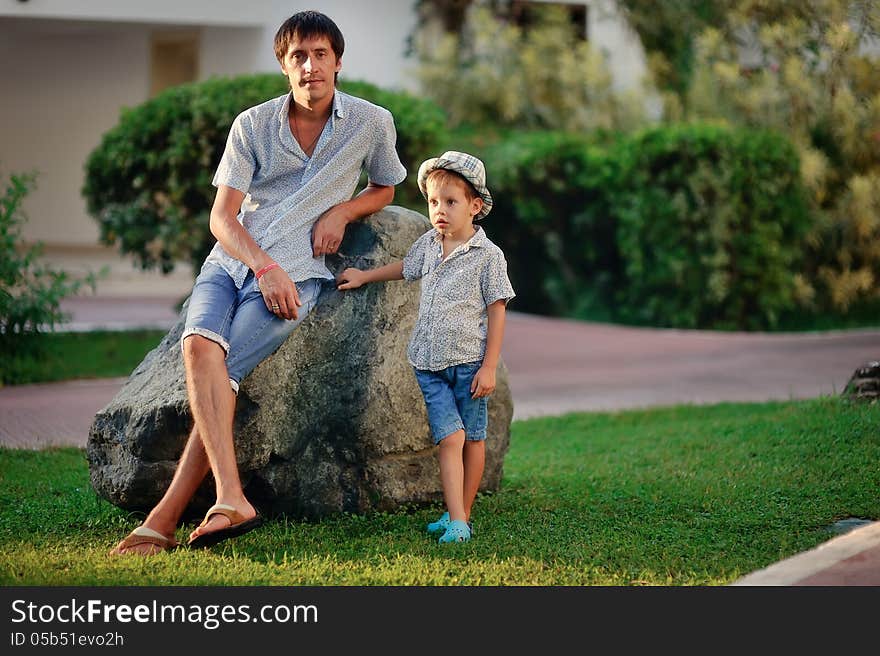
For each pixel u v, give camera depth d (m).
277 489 4.89
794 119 12.41
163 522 4.44
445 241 4.82
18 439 7.07
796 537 4.61
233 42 15.33
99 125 17.50
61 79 17.59
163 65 16.83
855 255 12.64
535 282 13.62
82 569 4.17
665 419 7.72
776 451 6.16
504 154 13.02
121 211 10.22
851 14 11.30
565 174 13.03
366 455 5.00
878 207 12.26
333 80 4.88
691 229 11.88
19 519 5.01
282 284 4.59
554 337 11.71
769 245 11.67
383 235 5.16
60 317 8.88
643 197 11.98
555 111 14.78
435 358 4.72
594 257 12.95
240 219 4.91
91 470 4.97
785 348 10.69
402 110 10.40
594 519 4.99
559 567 4.29
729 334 11.74
